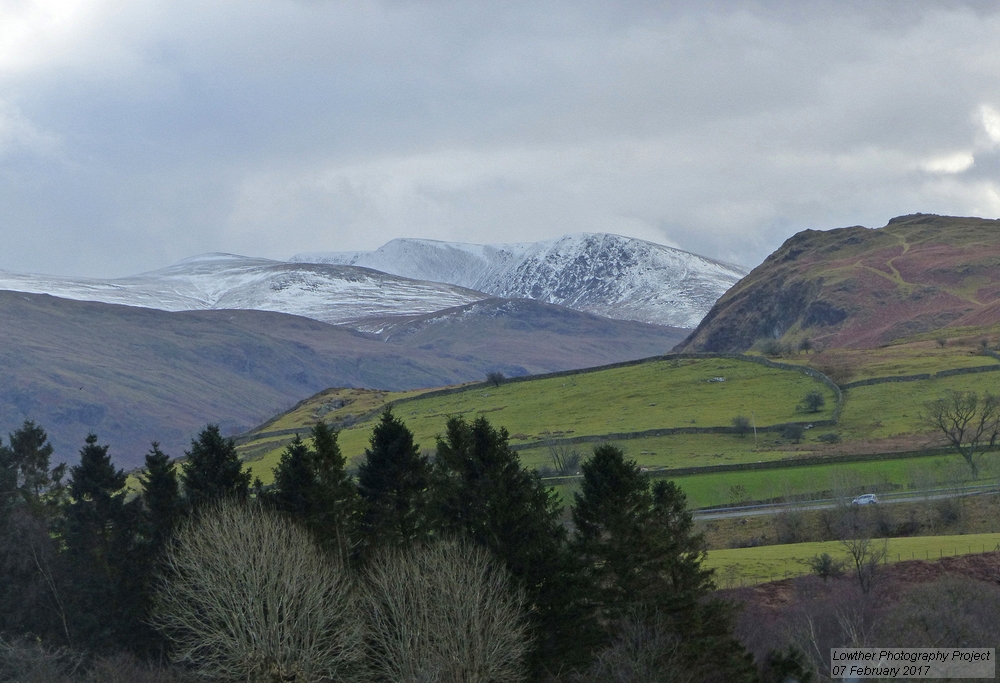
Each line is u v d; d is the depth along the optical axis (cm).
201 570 9244
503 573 9238
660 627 8569
